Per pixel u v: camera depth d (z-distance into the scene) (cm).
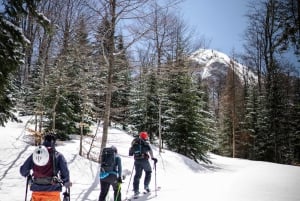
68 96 1802
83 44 1301
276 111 3697
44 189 523
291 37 1655
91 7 1203
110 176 789
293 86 4400
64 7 1502
